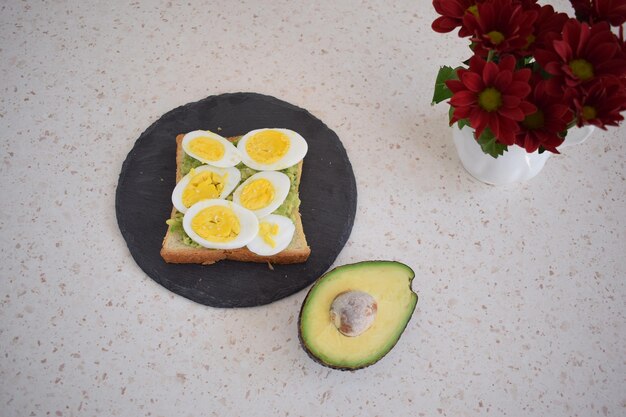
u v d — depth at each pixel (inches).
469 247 24.2
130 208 23.5
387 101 27.1
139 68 27.3
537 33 19.4
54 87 26.8
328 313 20.4
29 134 25.7
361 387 21.6
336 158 24.9
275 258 22.4
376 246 23.9
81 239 23.6
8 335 21.9
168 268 22.6
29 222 23.9
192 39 28.1
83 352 21.7
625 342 22.9
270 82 27.2
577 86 18.1
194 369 21.6
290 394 21.4
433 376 21.9
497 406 21.6
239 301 22.2
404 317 20.5
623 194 25.7
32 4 28.8
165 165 24.4
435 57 28.3
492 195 25.3
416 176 25.5
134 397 21.1
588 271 24.0
